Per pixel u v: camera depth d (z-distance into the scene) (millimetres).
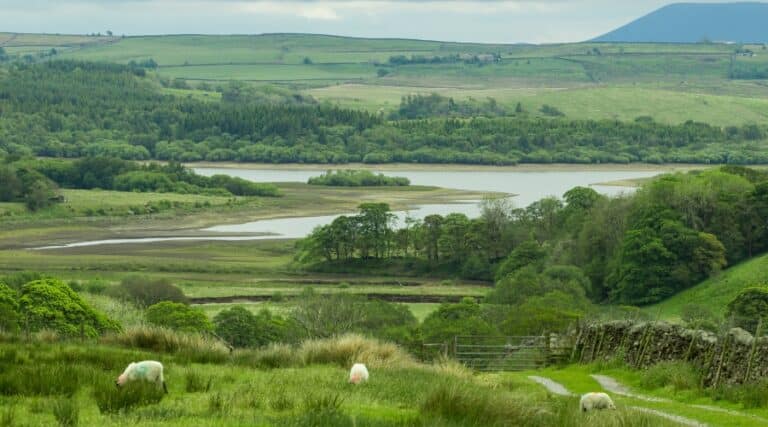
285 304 154375
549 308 104688
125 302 126312
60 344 50156
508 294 156125
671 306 166875
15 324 78250
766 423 37719
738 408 42125
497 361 68062
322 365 48688
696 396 46438
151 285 158875
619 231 190250
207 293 175875
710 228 186125
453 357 66375
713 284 167625
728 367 47312
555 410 34125
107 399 31266
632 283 172875
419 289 197375
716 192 192625
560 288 156375
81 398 33094
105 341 53094
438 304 175000
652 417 33031
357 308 127750
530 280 157375
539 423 30625
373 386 38344
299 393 35188
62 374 35469
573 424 30250
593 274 187125
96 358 42969
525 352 69812
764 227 187375
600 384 53969
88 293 148875
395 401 34906
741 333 48031
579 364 65438
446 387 32906
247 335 107250
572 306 129500
